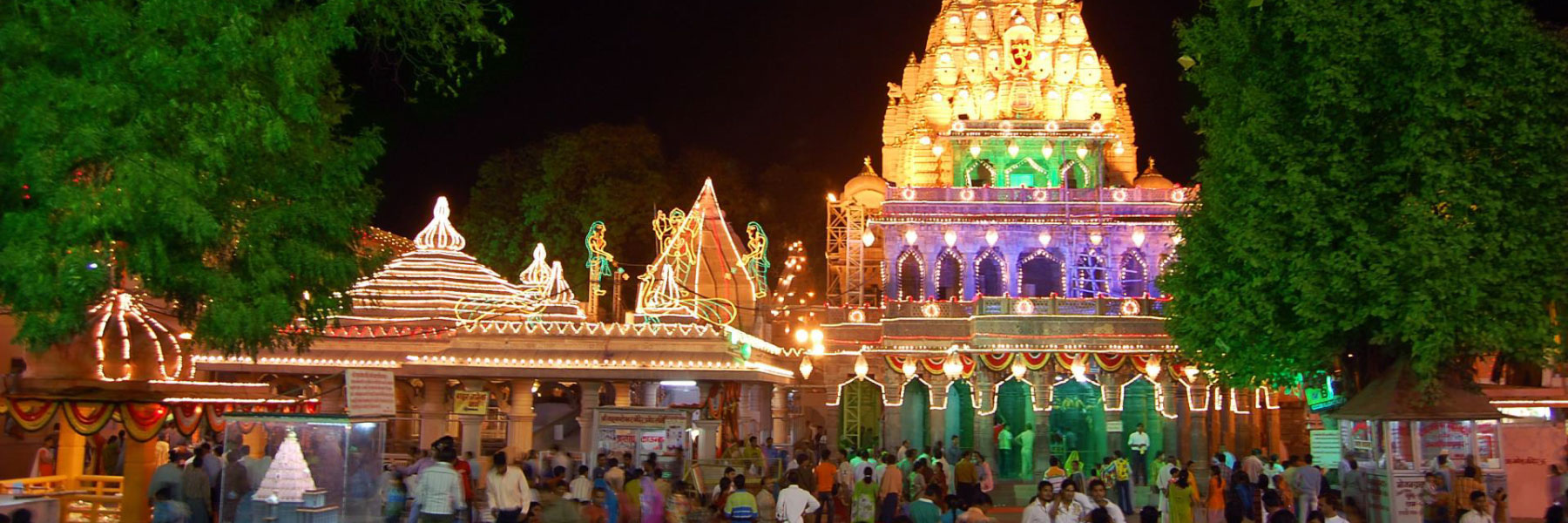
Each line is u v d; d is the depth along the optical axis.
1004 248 53.22
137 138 18.22
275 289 21.42
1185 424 50.00
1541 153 25.98
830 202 60.75
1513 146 25.98
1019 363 47.19
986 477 34.28
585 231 67.00
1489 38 25.59
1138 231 52.81
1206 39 29.55
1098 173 55.56
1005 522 34.31
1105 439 47.91
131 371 23.50
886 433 48.94
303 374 36.16
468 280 43.28
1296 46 27.66
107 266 18.86
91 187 18.05
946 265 55.09
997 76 59.16
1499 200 25.48
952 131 55.66
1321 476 27.52
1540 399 33.69
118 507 24.14
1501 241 25.58
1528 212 25.86
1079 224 53.09
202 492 22.34
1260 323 28.14
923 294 52.59
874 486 26.59
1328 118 26.73
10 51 18.09
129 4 19.45
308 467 20.72
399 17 21.72
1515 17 25.86
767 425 49.88
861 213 57.72
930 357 48.88
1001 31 60.19
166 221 18.66
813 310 52.72
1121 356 47.50
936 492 22.88
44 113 17.72
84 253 18.22
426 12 21.53
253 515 20.50
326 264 21.97
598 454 30.28
